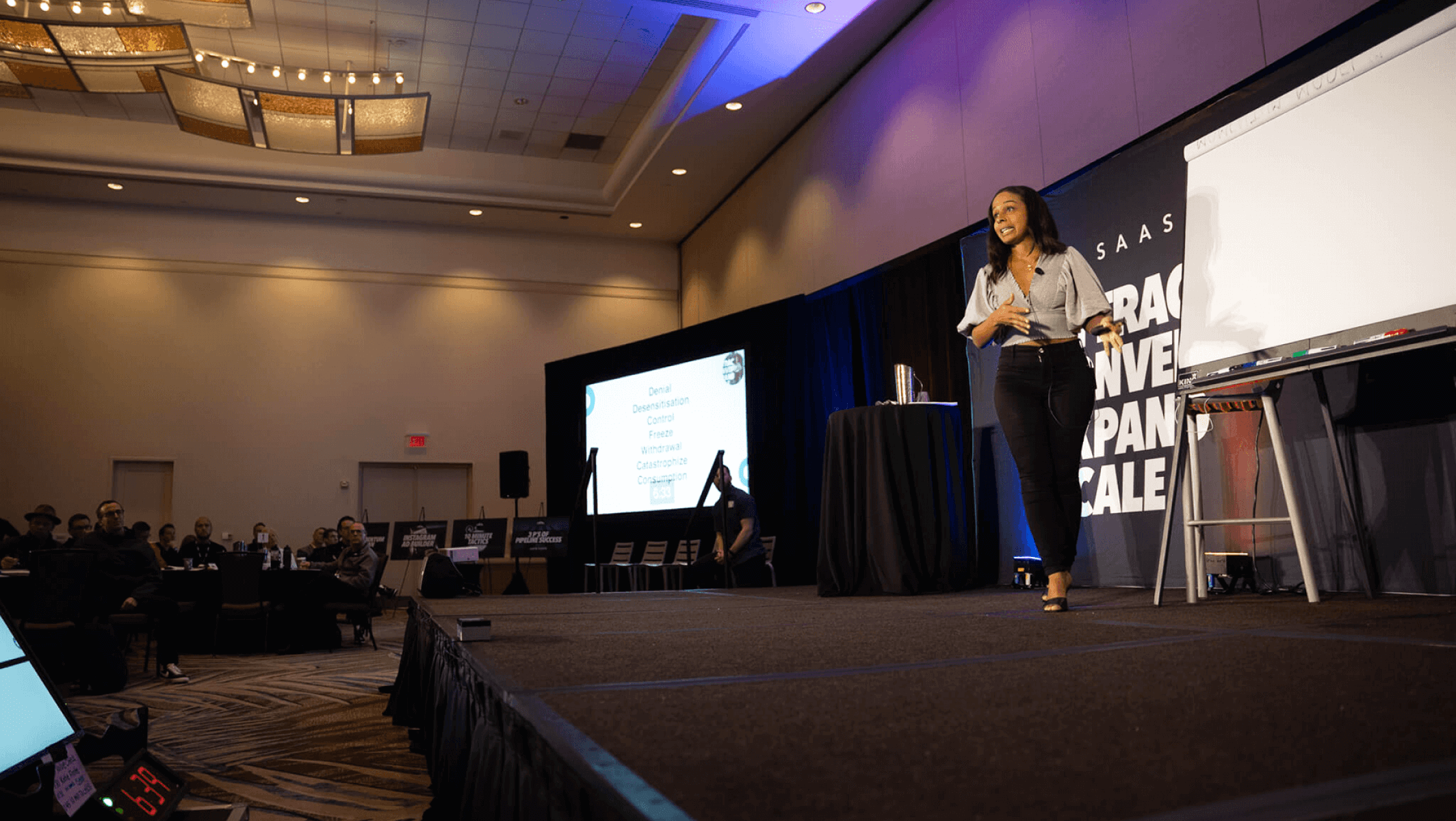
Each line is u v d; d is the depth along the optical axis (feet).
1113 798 1.54
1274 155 8.35
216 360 33.09
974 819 1.43
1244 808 1.45
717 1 21.09
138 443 31.83
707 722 2.33
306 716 11.93
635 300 38.32
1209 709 2.35
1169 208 12.91
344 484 33.73
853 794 1.61
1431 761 1.73
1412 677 2.81
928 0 20.90
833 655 4.04
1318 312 7.66
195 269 33.32
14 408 30.91
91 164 29.60
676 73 25.81
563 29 24.89
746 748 2.01
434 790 5.61
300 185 31.30
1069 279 7.95
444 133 31.45
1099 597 9.78
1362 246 7.37
